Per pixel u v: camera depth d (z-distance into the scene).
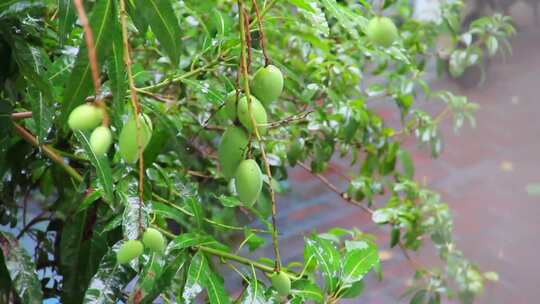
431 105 8.10
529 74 8.48
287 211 6.52
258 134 1.67
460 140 7.87
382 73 3.66
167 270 1.93
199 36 2.88
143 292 1.89
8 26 1.94
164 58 2.73
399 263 5.79
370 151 3.45
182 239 1.94
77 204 2.21
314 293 1.95
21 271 1.98
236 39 2.20
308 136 3.16
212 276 1.92
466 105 3.62
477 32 3.68
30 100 2.00
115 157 2.11
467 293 3.06
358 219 6.45
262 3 2.39
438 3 3.91
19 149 2.27
